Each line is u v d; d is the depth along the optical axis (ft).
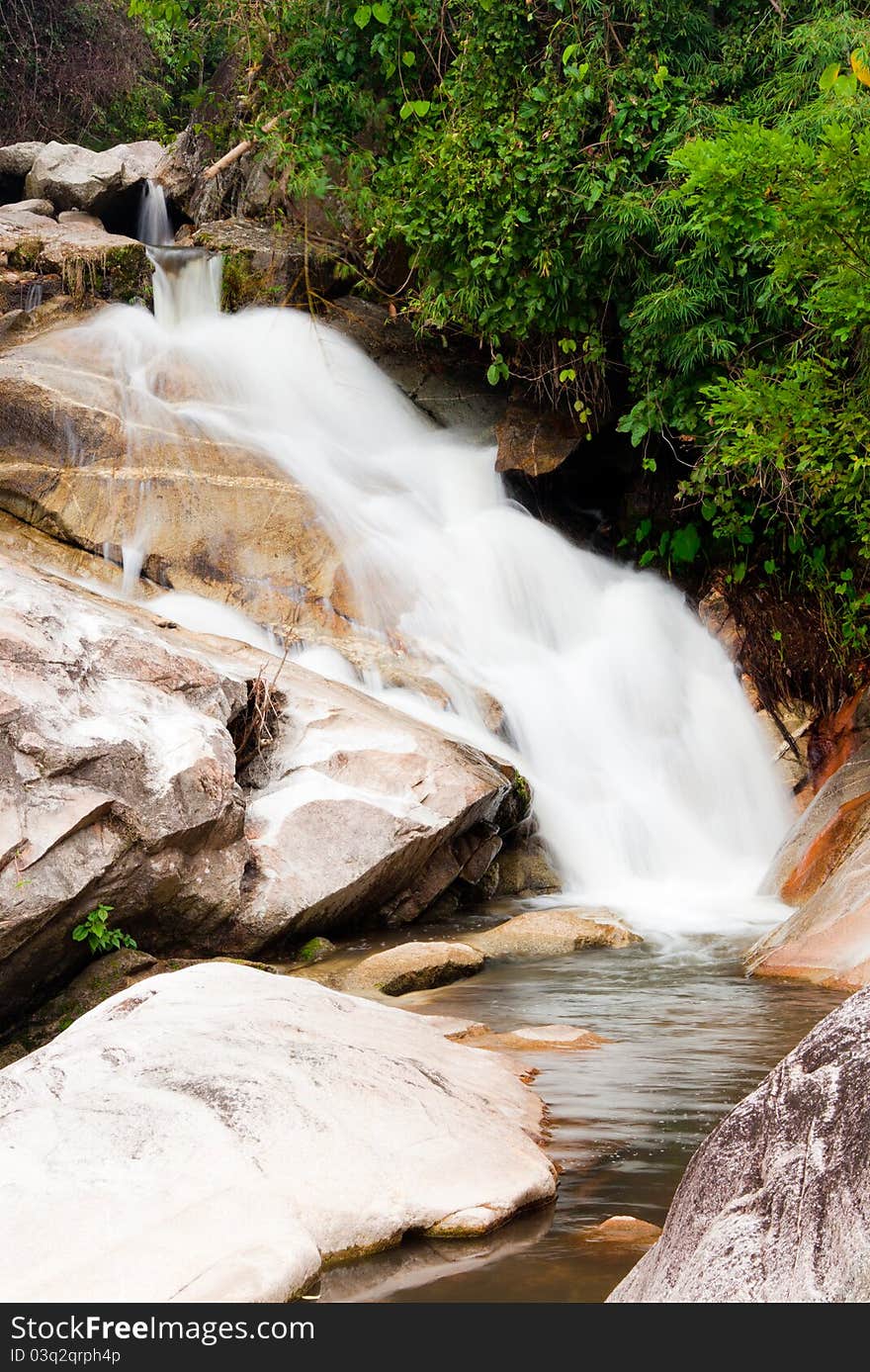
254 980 17.57
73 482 41.81
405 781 30.63
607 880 36.40
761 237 31.78
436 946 26.43
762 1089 9.87
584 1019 22.11
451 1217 12.57
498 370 46.11
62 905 24.84
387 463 48.29
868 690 40.88
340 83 49.29
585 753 39.50
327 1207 12.18
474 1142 13.92
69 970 26.40
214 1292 10.53
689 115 42.42
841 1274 8.41
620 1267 11.83
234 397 47.83
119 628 29.22
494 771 32.96
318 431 48.08
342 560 41.24
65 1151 12.50
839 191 29.55
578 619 44.39
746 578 45.21
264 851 28.66
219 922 27.63
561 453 47.19
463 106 45.65
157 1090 13.53
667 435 45.27
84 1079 13.98
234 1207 11.81
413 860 30.27
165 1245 11.16
